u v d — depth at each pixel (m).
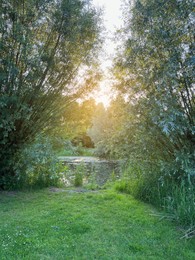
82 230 2.54
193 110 3.25
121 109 3.84
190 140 3.24
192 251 2.16
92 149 12.59
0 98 3.68
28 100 4.36
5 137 4.27
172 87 3.09
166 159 3.62
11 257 1.94
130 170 4.16
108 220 2.89
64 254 2.02
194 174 2.91
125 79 3.72
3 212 3.12
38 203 3.58
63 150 5.19
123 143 4.01
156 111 3.02
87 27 4.41
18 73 3.93
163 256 2.05
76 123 5.33
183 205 2.83
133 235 2.48
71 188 4.82
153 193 3.62
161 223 2.83
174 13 3.04
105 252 2.09
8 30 3.83
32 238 2.29
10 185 4.47
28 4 3.86
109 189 4.73
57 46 4.40
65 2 4.09
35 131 4.69
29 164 4.16
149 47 3.25
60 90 4.73
